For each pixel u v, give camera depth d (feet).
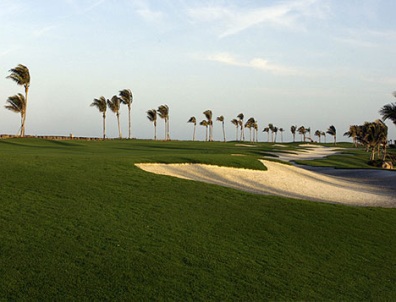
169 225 54.70
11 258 39.78
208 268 43.09
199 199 70.13
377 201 97.86
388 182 144.87
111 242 46.32
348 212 74.18
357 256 53.26
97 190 66.59
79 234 47.42
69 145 212.84
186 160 113.09
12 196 57.98
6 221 48.60
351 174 174.40
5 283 35.50
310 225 63.67
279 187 104.37
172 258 44.37
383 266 50.83
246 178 108.99
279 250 51.65
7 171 71.46
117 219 54.19
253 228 58.75
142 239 48.49
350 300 40.27
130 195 66.39
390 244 59.72
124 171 84.12
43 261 39.96
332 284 43.57
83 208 56.70
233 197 75.00
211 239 51.85
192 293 37.42
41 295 34.40
